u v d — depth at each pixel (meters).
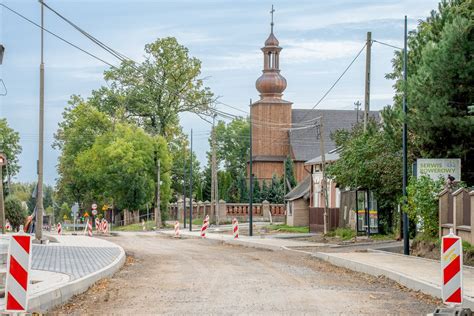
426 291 19.02
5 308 13.48
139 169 94.25
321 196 75.25
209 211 102.50
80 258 28.36
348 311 15.38
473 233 27.89
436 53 28.66
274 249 42.47
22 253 13.51
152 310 15.41
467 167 31.83
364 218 48.38
